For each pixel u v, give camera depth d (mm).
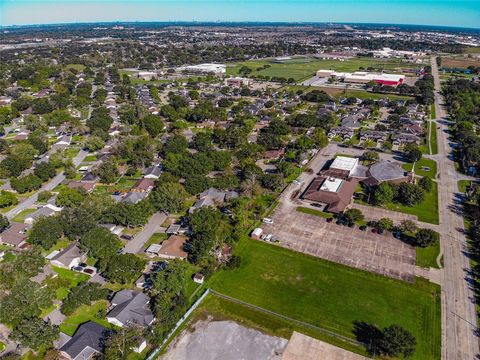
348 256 100438
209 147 171125
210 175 151500
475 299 84812
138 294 83375
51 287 86562
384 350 71750
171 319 77125
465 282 90062
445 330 76562
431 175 149875
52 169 148625
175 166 146625
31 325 71500
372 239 107562
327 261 98438
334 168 147375
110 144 183875
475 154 154500
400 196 128250
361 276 92688
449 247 103562
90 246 95812
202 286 90062
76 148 181000
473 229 111312
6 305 77375
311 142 171625
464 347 72625
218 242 100750
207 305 84375
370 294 86812
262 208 122438
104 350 69562
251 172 136625
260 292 88125
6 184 144125
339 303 84250
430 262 97312
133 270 89875
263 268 96500
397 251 102000
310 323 79062
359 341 74312
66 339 73688
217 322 79625
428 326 77625
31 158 161125
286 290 88688
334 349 72812
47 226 102938
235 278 92875
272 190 137125
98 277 92875
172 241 103812
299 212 123000
